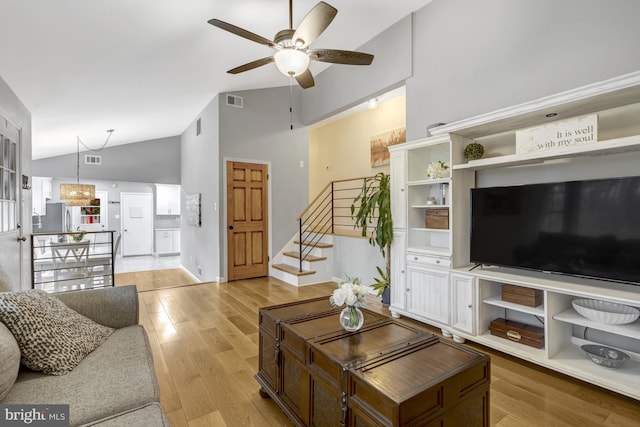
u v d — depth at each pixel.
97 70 3.48
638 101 2.15
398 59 3.81
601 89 1.99
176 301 4.09
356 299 1.80
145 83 4.17
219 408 1.94
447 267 2.88
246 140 5.44
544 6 2.59
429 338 1.73
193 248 6.52
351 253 4.92
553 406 1.94
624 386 1.92
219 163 5.16
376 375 1.34
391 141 5.30
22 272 3.65
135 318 2.05
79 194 6.47
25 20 2.43
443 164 3.10
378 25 3.89
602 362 2.12
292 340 1.80
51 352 1.44
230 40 3.54
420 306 3.14
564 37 2.49
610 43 2.27
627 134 2.23
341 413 1.41
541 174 2.64
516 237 2.58
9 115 3.31
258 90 5.57
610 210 2.11
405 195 3.31
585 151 2.13
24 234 3.78
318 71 5.34
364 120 5.85
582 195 2.23
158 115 5.82
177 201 9.94
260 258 5.56
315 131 7.02
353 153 6.07
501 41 2.86
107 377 1.41
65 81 3.55
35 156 7.08
